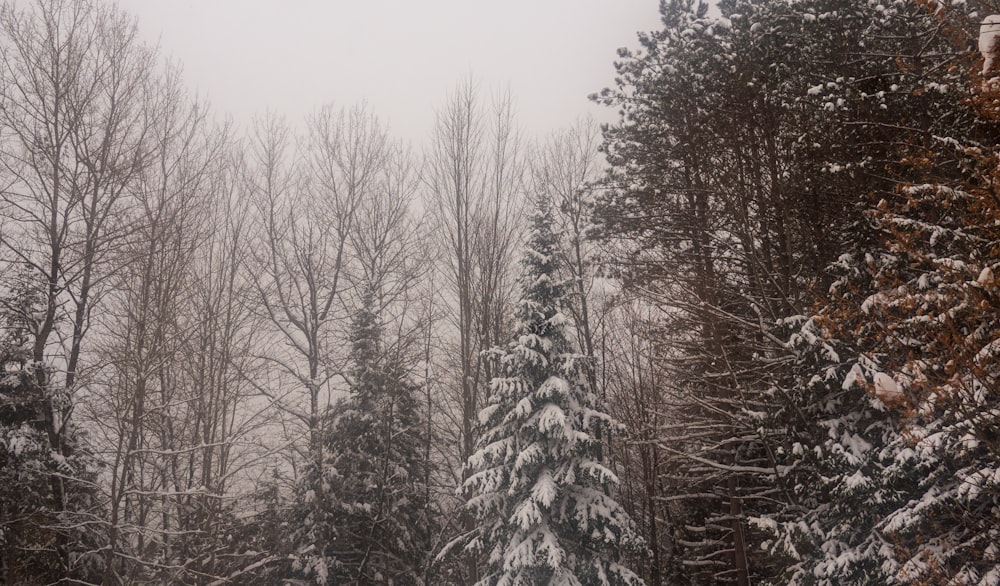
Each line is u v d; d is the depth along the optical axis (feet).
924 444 28.30
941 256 31.60
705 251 50.67
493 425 53.01
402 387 71.97
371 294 72.02
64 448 51.16
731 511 49.08
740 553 48.11
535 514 44.42
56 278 51.34
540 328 51.98
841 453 33.76
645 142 49.78
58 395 48.47
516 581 43.52
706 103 46.21
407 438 71.20
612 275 51.47
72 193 51.85
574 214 54.75
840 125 39.50
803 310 41.75
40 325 53.11
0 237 50.47
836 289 36.68
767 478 45.27
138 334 46.57
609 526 46.16
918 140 34.96
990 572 25.08
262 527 62.64
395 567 64.44
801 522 36.29
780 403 41.06
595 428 52.24
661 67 46.62
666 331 52.47
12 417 49.60
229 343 61.16
